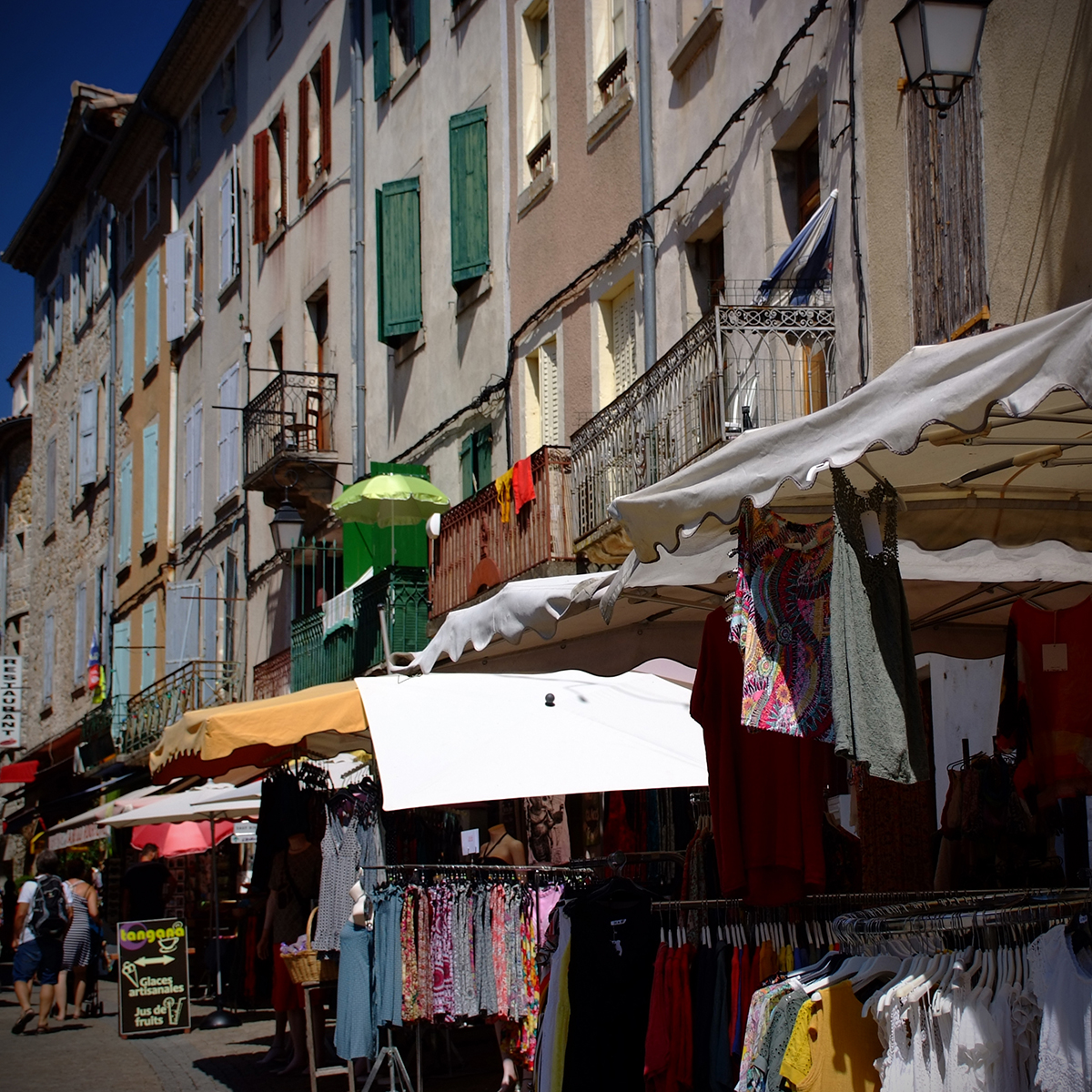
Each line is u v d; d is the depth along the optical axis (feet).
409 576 58.49
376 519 60.44
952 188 31.09
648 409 42.14
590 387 50.90
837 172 36.27
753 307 36.47
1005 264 29.01
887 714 14.76
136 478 104.32
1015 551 21.26
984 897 14.55
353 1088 27.25
